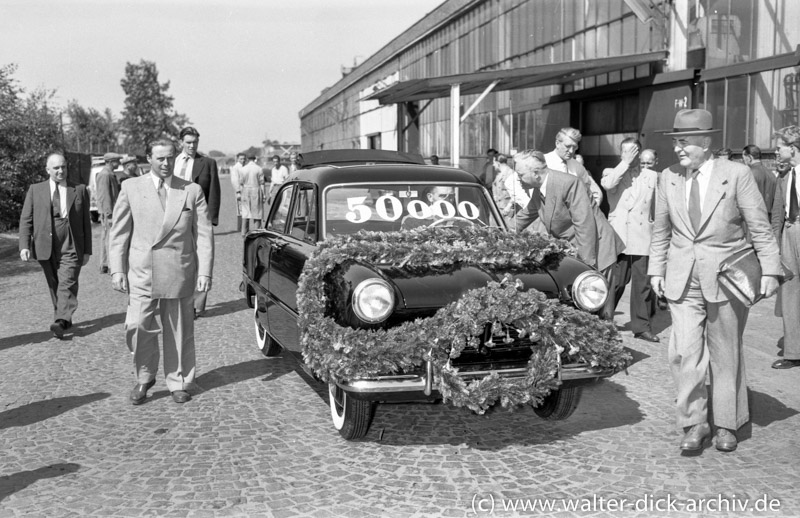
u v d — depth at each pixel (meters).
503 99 24.88
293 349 5.47
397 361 4.32
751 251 4.54
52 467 4.53
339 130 59.28
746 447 4.75
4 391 6.16
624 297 10.36
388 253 4.77
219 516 3.85
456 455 4.70
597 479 4.29
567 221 5.89
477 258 4.89
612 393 5.95
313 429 5.19
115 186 13.51
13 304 10.37
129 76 89.50
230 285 11.61
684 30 15.45
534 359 4.54
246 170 17.30
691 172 4.69
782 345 7.36
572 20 20.12
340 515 3.85
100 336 8.22
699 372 4.63
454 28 30.12
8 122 20.86
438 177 6.05
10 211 21.45
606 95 18.67
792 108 12.48
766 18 13.07
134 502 4.02
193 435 5.08
